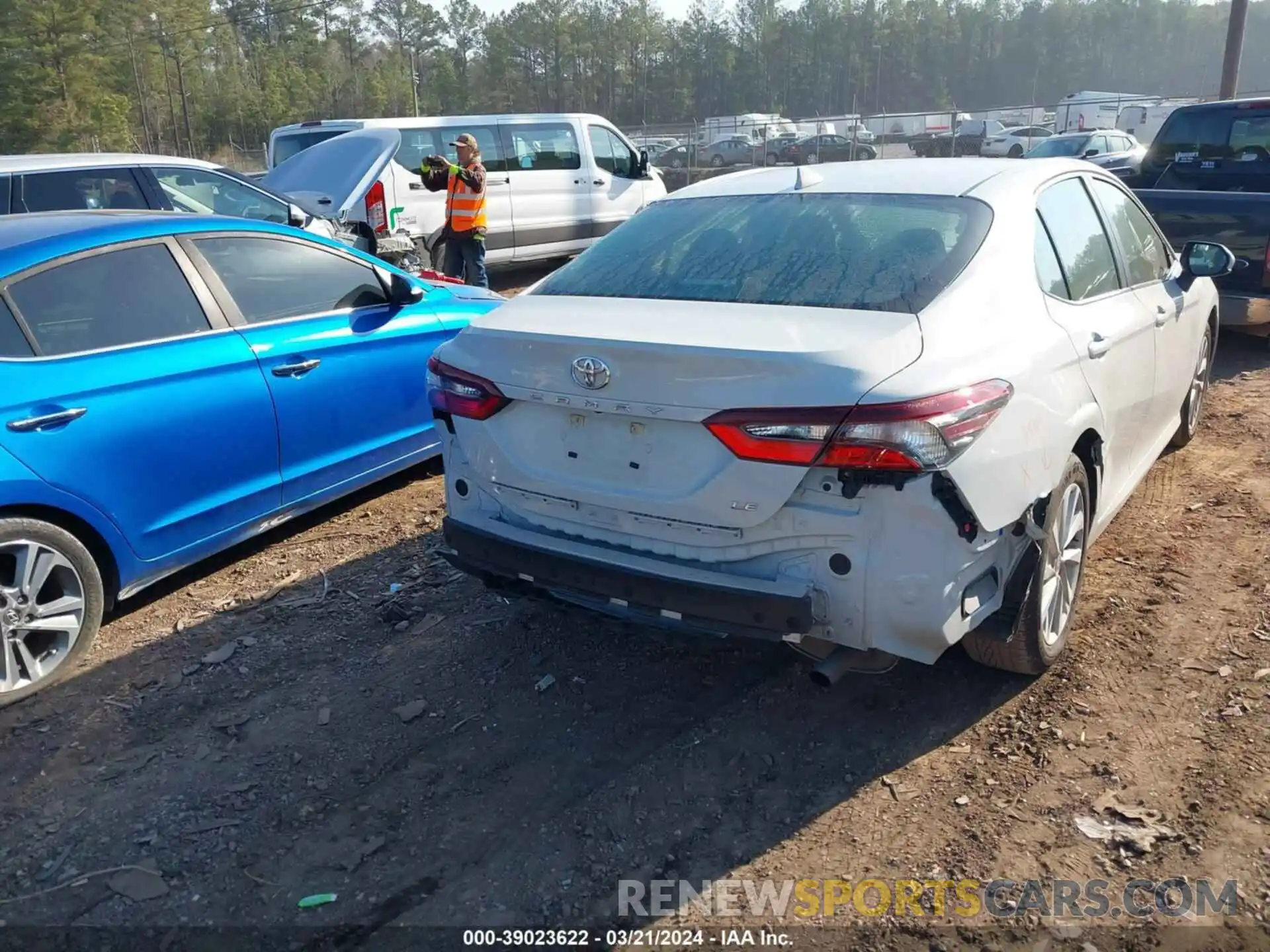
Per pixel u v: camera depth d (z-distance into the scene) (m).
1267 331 7.60
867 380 2.66
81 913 2.70
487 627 4.11
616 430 3.02
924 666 3.67
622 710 3.52
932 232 3.31
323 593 4.44
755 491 2.78
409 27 97.62
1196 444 5.84
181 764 3.30
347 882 2.78
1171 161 9.45
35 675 3.72
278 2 96.94
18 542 3.63
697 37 105.31
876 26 112.50
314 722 3.51
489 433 3.29
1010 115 44.28
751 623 2.87
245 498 4.55
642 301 3.30
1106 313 3.78
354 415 5.04
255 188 8.77
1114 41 120.44
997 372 2.90
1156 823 2.85
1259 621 3.85
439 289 5.84
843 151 34.72
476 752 3.32
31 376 3.75
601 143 13.08
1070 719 3.32
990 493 2.82
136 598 4.48
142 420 4.07
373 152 9.40
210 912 2.69
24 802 3.14
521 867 2.82
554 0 98.56
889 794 3.04
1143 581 4.22
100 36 65.31
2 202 7.40
